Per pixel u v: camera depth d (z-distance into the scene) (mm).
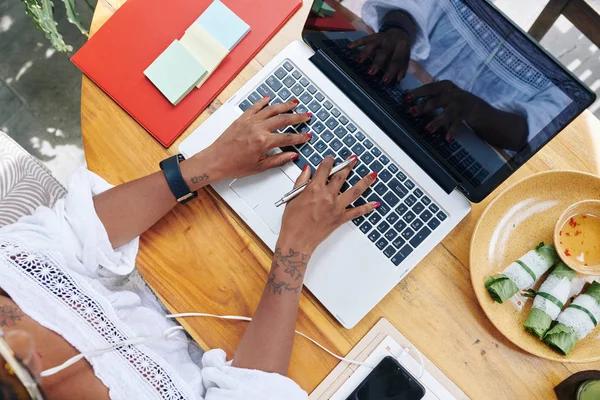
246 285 812
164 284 815
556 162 811
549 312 736
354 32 748
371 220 788
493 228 799
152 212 793
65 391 682
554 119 630
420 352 781
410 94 755
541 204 797
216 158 784
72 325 695
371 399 767
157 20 864
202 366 826
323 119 820
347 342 792
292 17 859
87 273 770
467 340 785
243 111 834
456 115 720
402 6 679
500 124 678
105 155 851
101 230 761
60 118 1449
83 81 863
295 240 759
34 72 1454
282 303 747
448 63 685
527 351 746
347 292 776
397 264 778
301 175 790
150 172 846
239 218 828
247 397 708
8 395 527
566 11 1078
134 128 853
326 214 757
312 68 828
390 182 795
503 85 649
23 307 680
